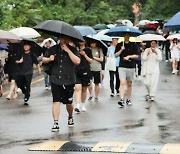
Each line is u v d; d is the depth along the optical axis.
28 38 24.00
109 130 14.87
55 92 14.88
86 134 14.34
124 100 21.73
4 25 33.88
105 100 21.83
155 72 21.39
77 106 18.14
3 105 20.69
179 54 34.03
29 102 21.50
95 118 17.02
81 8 57.47
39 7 44.78
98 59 21.20
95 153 12.16
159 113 17.94
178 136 13.87
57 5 49.38
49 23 14.70
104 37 26.72
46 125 15.89
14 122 16.53
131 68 19.81
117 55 19.94
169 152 11.98
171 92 24.23
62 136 14.14
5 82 29.03
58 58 14.83
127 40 19.97
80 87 18.19
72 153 12.20
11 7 39.31
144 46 30.56
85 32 21.09
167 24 15.54
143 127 15.25
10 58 21.73
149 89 21.47
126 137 13.81
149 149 12.30
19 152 12.41
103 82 28.59
